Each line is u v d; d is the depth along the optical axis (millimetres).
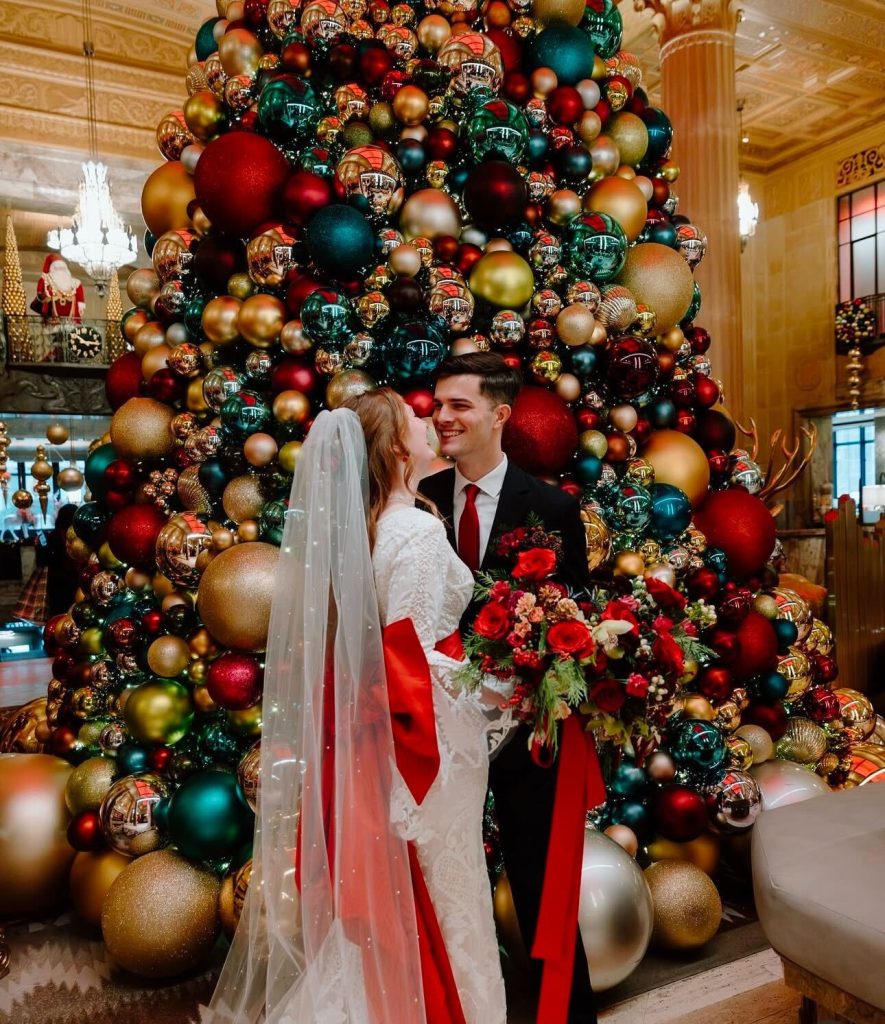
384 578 1773
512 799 2262
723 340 6852
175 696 2799
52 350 12328
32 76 9570
